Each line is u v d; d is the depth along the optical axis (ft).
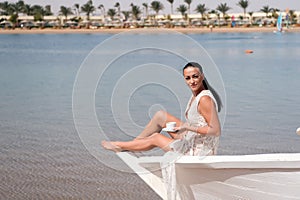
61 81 53.83
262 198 14.32
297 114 33.01
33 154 23.91
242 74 58.34
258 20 313.73
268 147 25.05
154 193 18.95
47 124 30.71
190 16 311.47
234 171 14.14
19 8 352.08
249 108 35.24
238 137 26.86
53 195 18.80
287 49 108.37
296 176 13.52
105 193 18.95
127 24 283.18
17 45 148.05
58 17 335.67
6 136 27.66
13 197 18.67
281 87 46.19
